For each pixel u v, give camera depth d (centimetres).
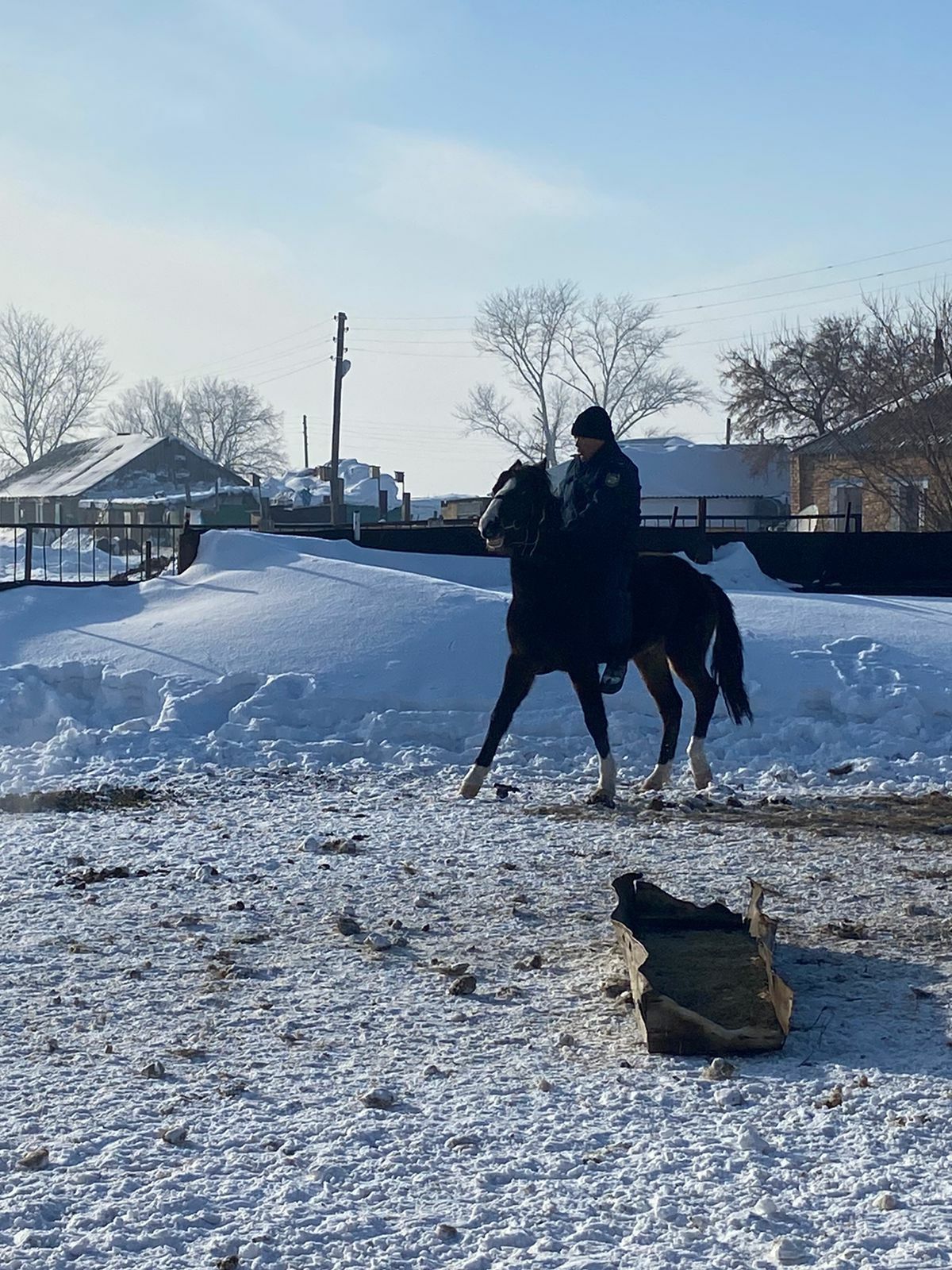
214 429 11625
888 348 5000
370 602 1537
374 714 1311
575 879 823
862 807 1062
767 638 1492
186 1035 564
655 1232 400
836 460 5088
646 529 2170
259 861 867
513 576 1048
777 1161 446
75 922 730
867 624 1589
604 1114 485
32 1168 439
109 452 8612
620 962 655
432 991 621
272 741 1262
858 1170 438
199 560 1772
